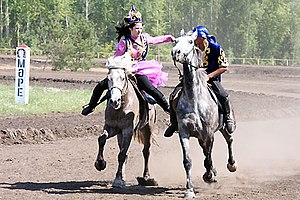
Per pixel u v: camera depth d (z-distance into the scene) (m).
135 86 12.29
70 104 26.73
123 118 11.89
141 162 15.76
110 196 11.22
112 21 101.06
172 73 56.22
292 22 102.00
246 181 13.19
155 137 13.09
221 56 12.24
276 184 12.70
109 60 11.77
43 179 13.12
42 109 25.11
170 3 106.06
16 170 14.13
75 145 18.11
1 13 97.19
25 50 26.33
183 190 12.20
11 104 25.66
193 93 11.35
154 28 97.12
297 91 40.09
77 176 13.55
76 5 104.50
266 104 30.36
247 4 101.19
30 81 39.53
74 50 54.72
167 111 12.54
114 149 17.70
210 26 103.94
